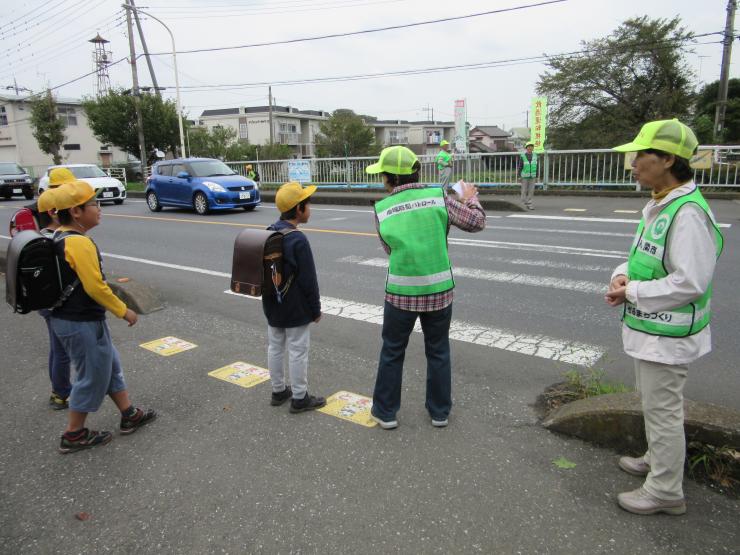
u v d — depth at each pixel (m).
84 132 49.56
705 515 2.59
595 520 2.59
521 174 13.93
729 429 2.79
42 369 4.65
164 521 2.69
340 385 4.14
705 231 2.24
